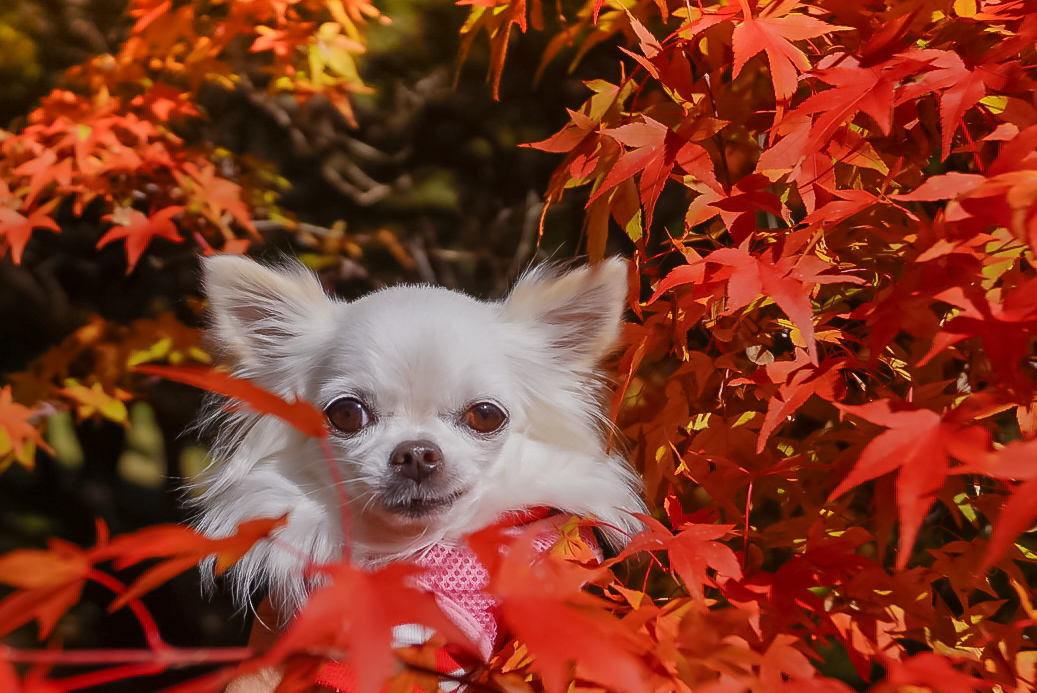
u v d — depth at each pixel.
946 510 3.07
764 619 1.86
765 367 2.13
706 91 2.50
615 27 3.09
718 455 2.47
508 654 2.05
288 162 6.09
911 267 2.05
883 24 2.26
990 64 1.90
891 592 1.98
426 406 2.61
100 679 1.24
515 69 5.56
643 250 2.50
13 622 1.31
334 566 1.34
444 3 5.30
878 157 2.19
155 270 5.60
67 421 5.86
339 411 2.64
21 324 5.95
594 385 2.95
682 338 2.43
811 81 2.38
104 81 3.80
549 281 2.98
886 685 1.42
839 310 2.55
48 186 3.67
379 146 6.06
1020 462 1.39
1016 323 1.54
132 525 5.91
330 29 3.81
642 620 1.79
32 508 6.03
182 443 5.51
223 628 5.75
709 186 2.19
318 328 2.93
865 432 2.32
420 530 2.68
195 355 4.03
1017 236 1.48
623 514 2.85
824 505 2.43
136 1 3.71
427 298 2.82
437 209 6.05
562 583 1.47
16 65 4.98
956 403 2.16
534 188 5.81
